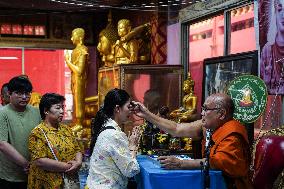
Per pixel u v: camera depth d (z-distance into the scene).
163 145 5.25
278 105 4.57
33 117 3.86
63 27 9.52
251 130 4.45
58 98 3.65
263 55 4.77
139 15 8.09
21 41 9.35
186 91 6.12
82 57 7.84
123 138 3.22
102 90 7.32
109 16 8.22
